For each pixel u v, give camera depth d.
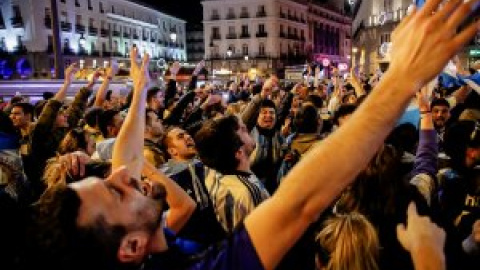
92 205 0.99
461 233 2.23
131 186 1.10
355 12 60.00
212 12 74.50
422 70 0.79
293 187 0.91
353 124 0.88
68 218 0.96
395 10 37.62
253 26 72.00
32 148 4.03
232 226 2.39
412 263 1.63
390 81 0.83
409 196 1.80
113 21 66.00
